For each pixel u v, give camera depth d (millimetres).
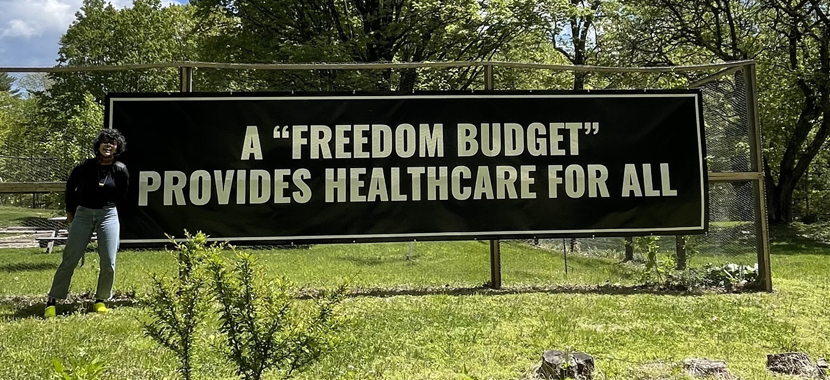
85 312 6262
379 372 4324
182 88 7090
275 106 7180
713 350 4949
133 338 5145
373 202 7227
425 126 7324
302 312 3311
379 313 6094
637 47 21641
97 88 22422
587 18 24281
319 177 7184
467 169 7336
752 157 7656
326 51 16219
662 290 7516
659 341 5188
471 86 17891
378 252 12516
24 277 9164
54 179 7527
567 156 7457
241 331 3148
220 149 7086
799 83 21797
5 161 7328
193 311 3174
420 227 7262
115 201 6344
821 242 19594
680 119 7605
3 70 6801
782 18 21156
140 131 6992
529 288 7574
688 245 8055
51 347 4863
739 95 7832
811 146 23281
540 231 7383
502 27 18328
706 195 7559
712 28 23094
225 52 18938
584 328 5594
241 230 7059
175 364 4324
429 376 4281
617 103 7551
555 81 22062
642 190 7512
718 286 7758
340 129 7234
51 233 13102
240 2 18672
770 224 24109
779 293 7367
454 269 10078
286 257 11852
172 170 7008
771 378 4254
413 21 18203
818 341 5293
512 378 4242
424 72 17719
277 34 19219
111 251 6273
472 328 5555
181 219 6988
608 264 10406
